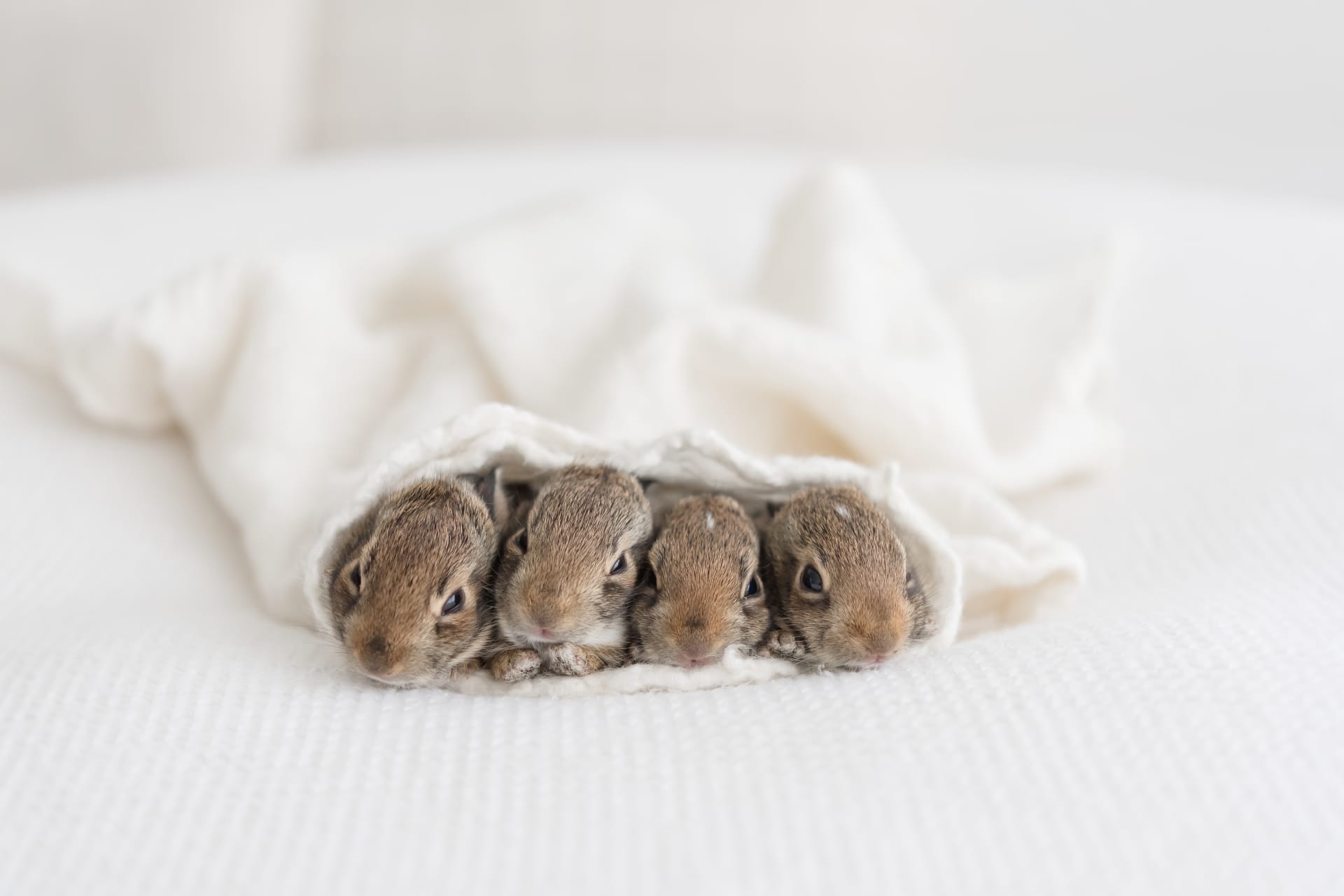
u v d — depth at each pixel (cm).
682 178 66
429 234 59
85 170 88
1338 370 51
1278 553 42
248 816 33
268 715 36
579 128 91
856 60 91
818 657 38
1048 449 46
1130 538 45
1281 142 98
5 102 86
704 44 90
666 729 36
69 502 45
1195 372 52
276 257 49
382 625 37
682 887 32
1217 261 58
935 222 63
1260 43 97
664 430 44
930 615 39
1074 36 99
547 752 35
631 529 38
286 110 90
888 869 32
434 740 35
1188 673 36
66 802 34
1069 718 35
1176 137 100
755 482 40
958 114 102
